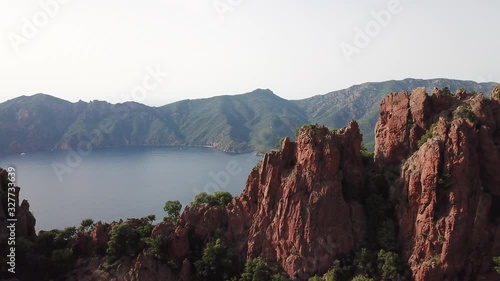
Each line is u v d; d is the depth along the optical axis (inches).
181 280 3280.0
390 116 3666.3
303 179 3368.6
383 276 3051.2
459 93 3607.3
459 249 3009.4
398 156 3575.3
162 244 3383.4
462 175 3036.4
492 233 3107.8
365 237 3312.0
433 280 2945.4
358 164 3631.9
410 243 3154.5
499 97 3491.6
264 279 3134.8
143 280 3225.9
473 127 3181.6
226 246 3415.4
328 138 3408.0
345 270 3134.8
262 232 3422.7
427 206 3073.3
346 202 3380.9
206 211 3614.7
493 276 3058.6
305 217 3267.7
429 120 3496.6
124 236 3400.6
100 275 3265.3
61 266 3321.9
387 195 3462.1
